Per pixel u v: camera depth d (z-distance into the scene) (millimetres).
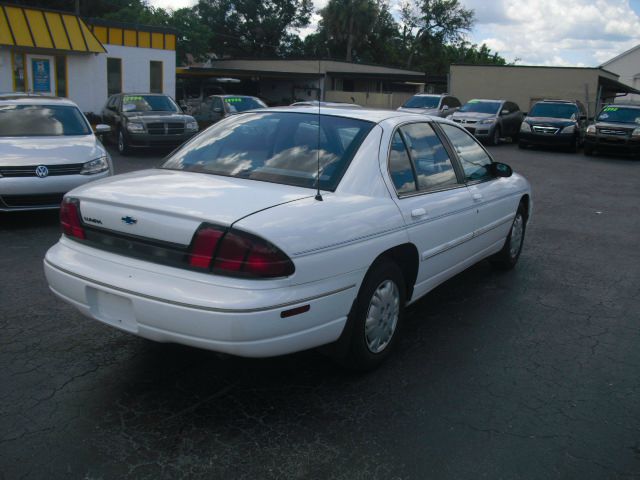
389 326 3910
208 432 3135
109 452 2930
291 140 3947
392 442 3104
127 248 3238
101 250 3369
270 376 3781
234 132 4203
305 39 60312
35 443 2979
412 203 3986
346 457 2961
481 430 3252
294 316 3045
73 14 21391
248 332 2904
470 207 4750
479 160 5336
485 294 5543
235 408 3385
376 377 3820
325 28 56750
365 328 3670
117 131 16188
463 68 31891
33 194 7281
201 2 56812
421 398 3572
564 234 8305
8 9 19891
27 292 5117
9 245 6648
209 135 4301
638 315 5145
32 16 20359
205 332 2926
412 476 2834
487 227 5203
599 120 19797
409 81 38812
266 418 3291
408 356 4152
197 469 2826
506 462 2971
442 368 3982
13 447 2939
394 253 3871
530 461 2986
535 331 4699
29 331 4320
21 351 4000
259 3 56500
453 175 4734
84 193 3492
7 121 8289
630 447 3143
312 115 4168
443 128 4863
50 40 20500
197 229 2984
